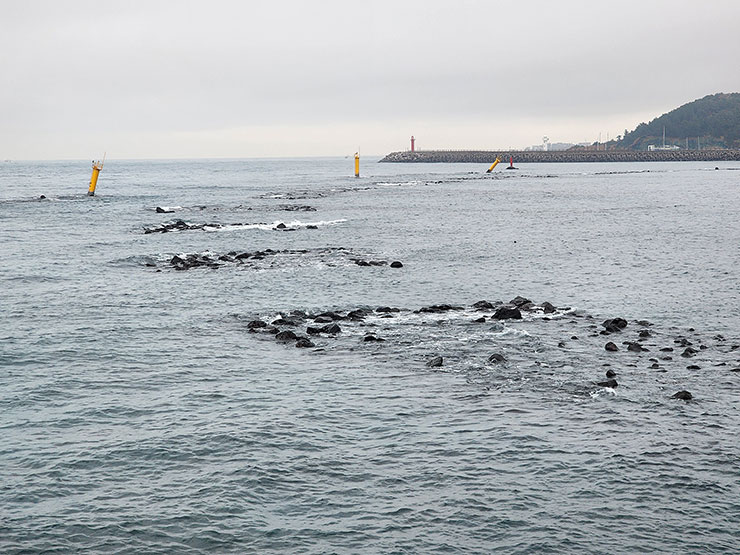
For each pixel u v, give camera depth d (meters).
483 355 24.75
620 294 35.44
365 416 19.05
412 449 16.95
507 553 12.90
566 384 21.67
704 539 13.28
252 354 24.91
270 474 15.67
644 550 12.95
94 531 13.52
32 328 28.03
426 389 21.23
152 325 28.73
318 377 22.38
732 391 21.09
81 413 19.25
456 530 13.58
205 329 28.23
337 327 27.72
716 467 16.05
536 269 42.50
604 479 15.45
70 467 15.99
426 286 37.31
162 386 21.52
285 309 31.95
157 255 47.00
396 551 12.95
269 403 20.03
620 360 24.20
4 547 12.99
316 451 16.81
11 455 16.58
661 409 19.58
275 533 13.49
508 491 14.95
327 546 13.09
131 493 14.89
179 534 13.45
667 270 42.00
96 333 27.38
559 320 29.81
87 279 38.44
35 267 41.69
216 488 15.07
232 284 37.38
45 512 14.16
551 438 17.56
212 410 19.48
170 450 16.84
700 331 28.34
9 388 21.20
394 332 27.78
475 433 17.89
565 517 13.98
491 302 33.50
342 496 14.78
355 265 43.41
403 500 14.62
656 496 14.75
